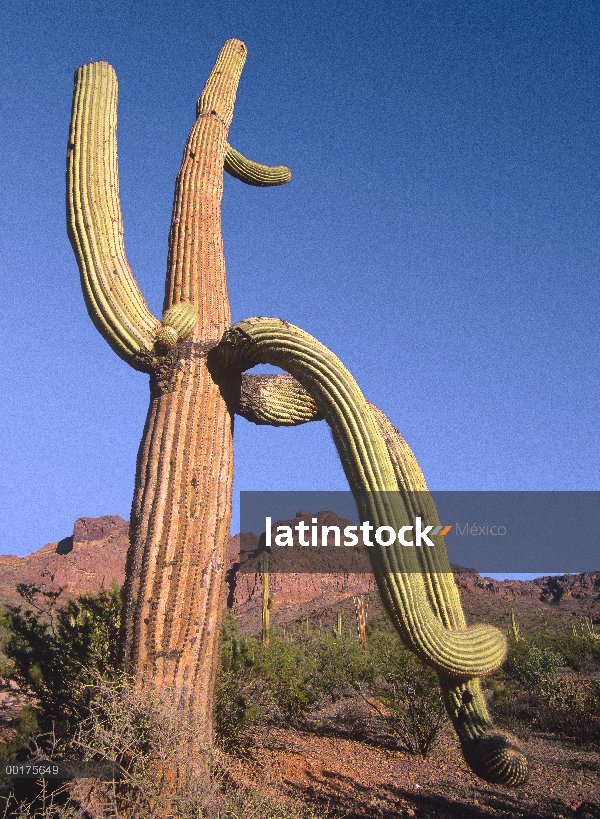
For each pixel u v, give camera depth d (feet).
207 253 21.16
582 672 60.39
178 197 22.07
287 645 41.86
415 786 25.89
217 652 17.69
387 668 34.09
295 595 232.12
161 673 16.21
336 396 17.61
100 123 21.04
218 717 27.37
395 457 19.45
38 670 22.59
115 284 19.36
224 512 18.40
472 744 16.96
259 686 30.50
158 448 18.04
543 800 24.97
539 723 40.65
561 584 298.35
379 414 20.31
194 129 23.25
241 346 18.62
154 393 19.02
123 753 14.70
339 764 28.17
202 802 14.08
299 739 32.40
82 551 262.06
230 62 25.09
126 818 14.11
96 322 19.39
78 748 15.52
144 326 19.12
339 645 42.09
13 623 24.94
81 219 19.92
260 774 24.57
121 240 20.33
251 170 24.71
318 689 39.06
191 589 17.04
